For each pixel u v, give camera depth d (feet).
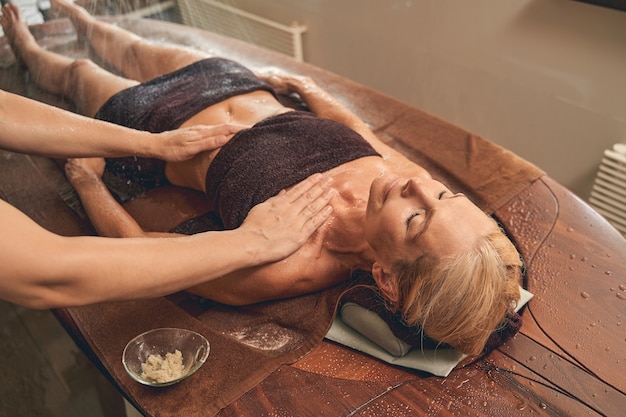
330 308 4.46
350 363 4.19
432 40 7.97
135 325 4.39
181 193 5.64
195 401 3.88
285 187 4.64
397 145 6.09
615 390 3.90
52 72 6.27
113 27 6.83
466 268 3.71
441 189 4.17
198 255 3.83
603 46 6.36
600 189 6.83
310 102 6.02
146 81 6.15
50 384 6.58
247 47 7.63
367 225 4.17
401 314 4.09
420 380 4.04
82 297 3.47
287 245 4.27
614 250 4.84
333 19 9.13
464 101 8.11
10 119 4.50
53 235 3.43
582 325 4.31
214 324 4.49
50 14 7.22
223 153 4.96
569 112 6.98
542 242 4.95
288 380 4.02
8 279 3.18
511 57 7.22
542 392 3.91
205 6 10.00
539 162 7.66
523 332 4.30
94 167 5.36
